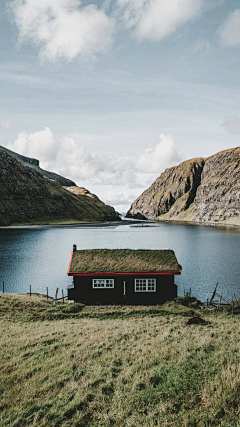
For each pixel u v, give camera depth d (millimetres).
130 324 20016
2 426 7871
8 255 72250
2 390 10078
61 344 14883
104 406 8414
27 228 176250
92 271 29391
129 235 132375
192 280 48531
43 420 7902
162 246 91562
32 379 10727
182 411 7516
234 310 28047
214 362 10414
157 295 29281
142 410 7871
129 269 29562
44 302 30297
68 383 10133
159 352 12453
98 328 18703
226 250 82438
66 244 95250
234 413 7035
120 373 10648
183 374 9664
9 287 44000
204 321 20250
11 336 17219
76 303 28203
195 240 110000
